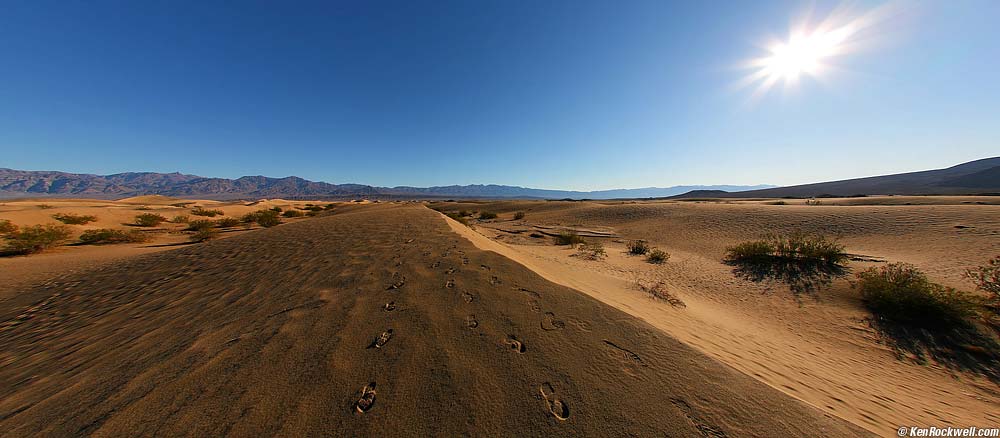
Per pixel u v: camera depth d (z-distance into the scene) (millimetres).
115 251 12383
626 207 28719
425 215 15547
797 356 4508
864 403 3086
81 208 23281
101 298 5742
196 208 30453
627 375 2521
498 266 5168
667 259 12031
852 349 5453
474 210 48031
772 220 17000
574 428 2035
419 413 2135
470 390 2328
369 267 5547
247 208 37562
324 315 3566
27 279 7805
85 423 2068
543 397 2283
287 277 5426
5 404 2381
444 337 3021
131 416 2104
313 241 8984
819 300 7434
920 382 4406
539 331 3162
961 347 5203
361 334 3088
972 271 7852
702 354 2844
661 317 4402
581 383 2422
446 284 4438
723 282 9086
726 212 20469
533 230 22297
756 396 2344
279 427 2000
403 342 2932
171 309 4516
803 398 2643
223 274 6312
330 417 2082
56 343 3787
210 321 3744
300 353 2771
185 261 8031
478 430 2025
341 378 2438
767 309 7270
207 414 2100
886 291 6516
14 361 3369
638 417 2119
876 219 14336
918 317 6047
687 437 1980
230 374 2504
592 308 3654
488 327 3227
